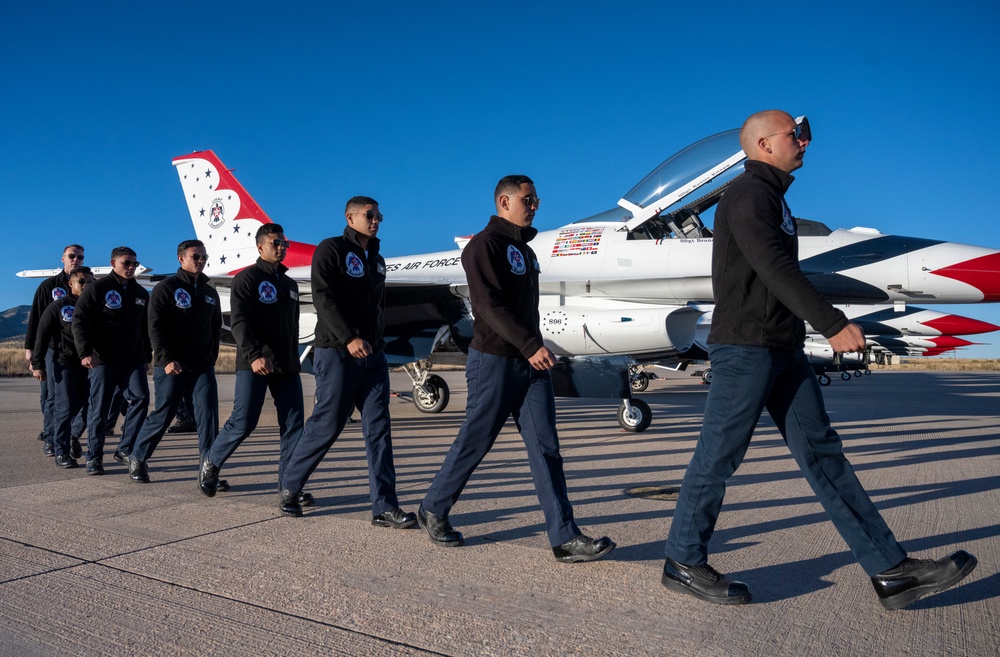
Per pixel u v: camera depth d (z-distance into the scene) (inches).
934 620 88.6
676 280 348.8
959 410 399.9
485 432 118.1
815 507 151.7
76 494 170.9
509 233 118.6
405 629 86.8
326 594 99.2
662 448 249.8
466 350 377.4
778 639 82.9
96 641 84.2
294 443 161.0
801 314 85.2
